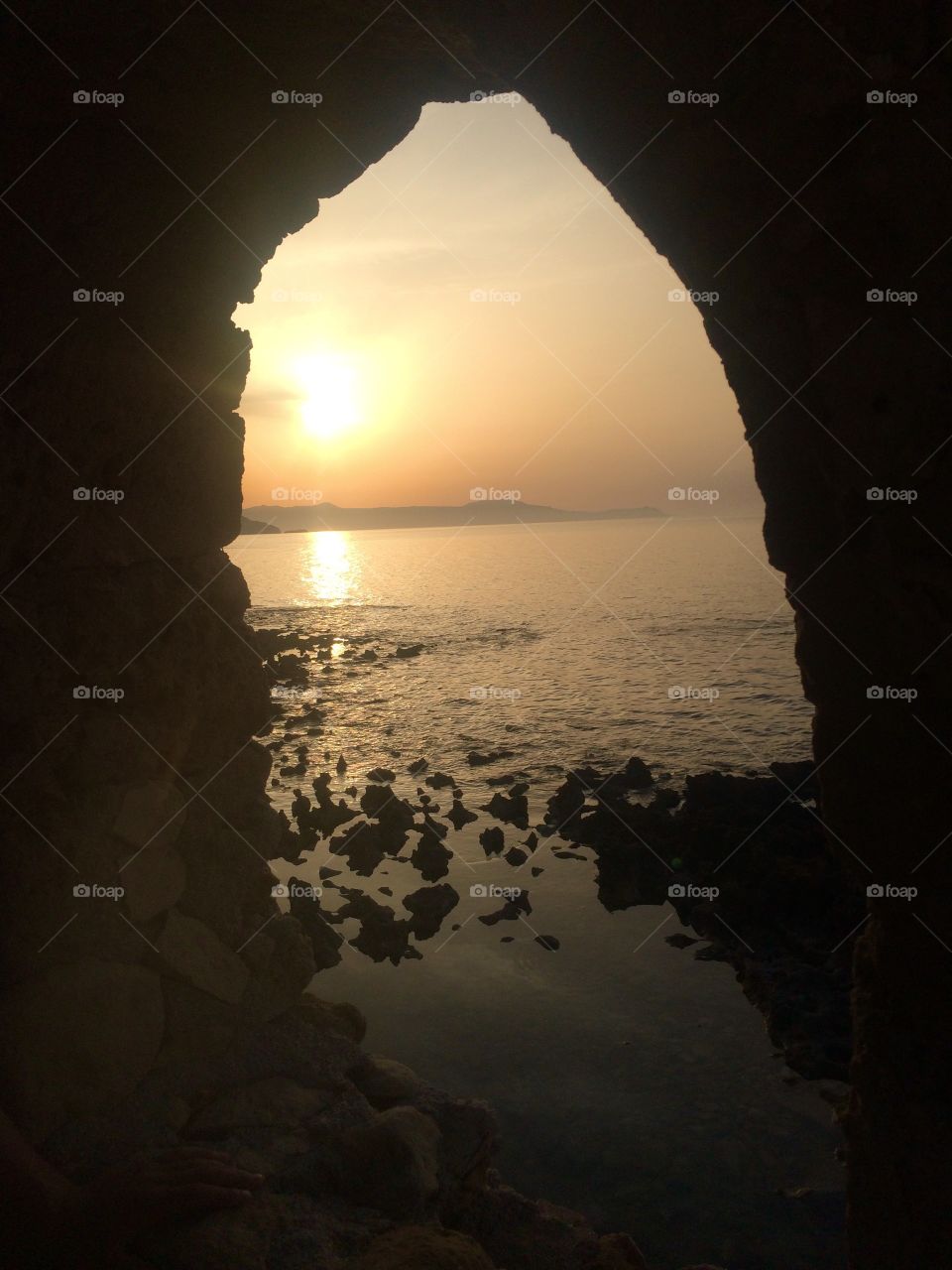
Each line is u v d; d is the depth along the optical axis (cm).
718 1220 408
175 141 325
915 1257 247
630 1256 315
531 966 648
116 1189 248
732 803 938
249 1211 261
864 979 267
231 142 343
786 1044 539
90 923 303
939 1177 241
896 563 225
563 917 729
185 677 351
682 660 2159
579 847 891
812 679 260
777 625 2792
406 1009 589
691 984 621
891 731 239
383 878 815
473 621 3095
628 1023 573
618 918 726
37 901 289
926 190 202
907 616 226
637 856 822
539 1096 497
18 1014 278
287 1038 345
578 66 272
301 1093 318
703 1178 434
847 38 207
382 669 2103
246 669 382
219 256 366
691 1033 559
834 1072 513
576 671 2042
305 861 852
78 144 298
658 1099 494
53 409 298
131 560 330
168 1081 311
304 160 378
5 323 281
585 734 1401
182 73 305
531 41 281
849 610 244
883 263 213
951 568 214
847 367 222
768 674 1922
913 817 237
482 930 708
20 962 283
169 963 325
